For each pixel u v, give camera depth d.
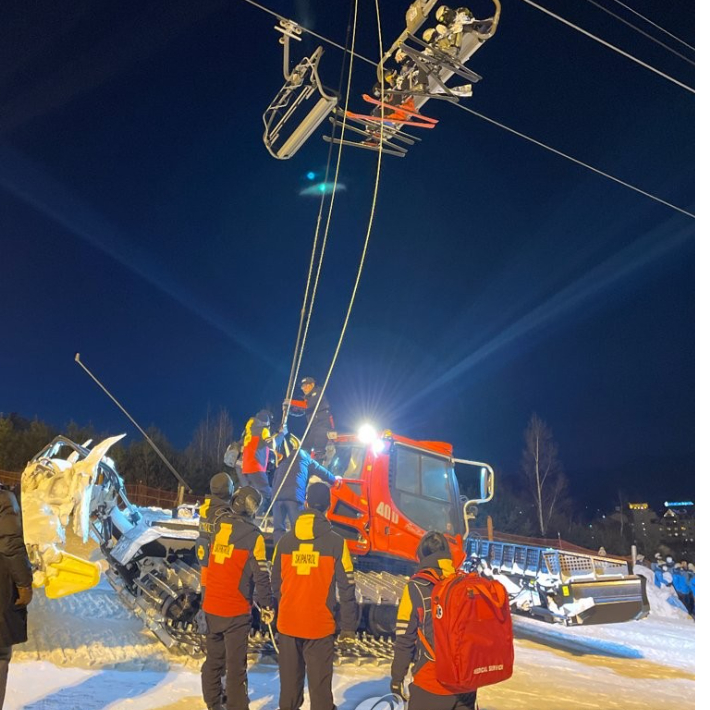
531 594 10.36
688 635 13.62
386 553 7.82
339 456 8.49
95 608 8.16
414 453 8.40
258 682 5.98
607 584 10.02
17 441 24.14
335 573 4.41
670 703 7.23
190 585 6.49
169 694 5.37
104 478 8.24
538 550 10.68
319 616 4.31
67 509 6.38
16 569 4.23
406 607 3.74
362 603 6.76
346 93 5.57
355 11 5.73
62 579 6.15
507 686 7.03
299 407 7.82
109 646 6.63
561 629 12.30
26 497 6.32
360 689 5.95
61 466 6.55
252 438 7.18
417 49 6.35
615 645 11.25
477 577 3.68
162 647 6.78
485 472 8.72
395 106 6.30
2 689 4.18
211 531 4.91
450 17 6.01
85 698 5.12
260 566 4.67
